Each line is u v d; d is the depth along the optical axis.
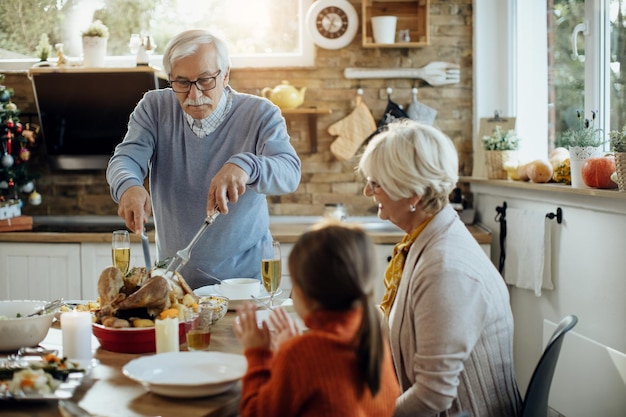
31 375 1.51
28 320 1.83
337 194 4.18
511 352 1.85
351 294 1.35
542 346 3.09
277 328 1.58
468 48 4.08
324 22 4.04
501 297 1.81
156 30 4.25
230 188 2.21
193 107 2.43
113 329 1.81
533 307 3.20
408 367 1.80
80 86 3.89
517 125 3.96
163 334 1.78
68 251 3.70
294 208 4.20
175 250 2.63
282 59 4.16
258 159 2.33
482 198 3.92
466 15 4.06
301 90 4.02
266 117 2.56
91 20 4.25
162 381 1.56
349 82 4.12
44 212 4.25
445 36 4.08
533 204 3.17
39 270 3.72
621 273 2.38
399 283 1.96
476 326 1.71
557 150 3.15
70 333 1.77
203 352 1.70
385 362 1.47
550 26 3.70
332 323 1.39
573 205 2.73
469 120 4.12
